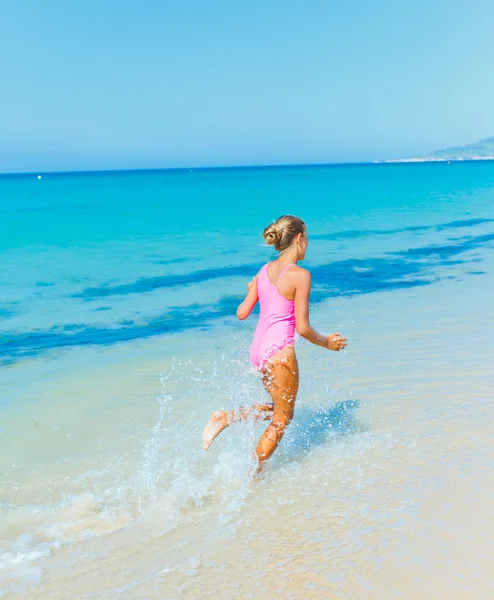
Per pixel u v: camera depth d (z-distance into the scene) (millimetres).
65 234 19312
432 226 19844
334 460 3709
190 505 3307
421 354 5992
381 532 2830
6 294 10188
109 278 11664
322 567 2592
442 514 2951
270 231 3756
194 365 5992
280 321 3732
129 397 5070
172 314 8539
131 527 3096
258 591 2457
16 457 3945
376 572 2516
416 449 3771
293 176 99938
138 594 2494
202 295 9922
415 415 4367
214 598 2434
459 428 4059
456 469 3449
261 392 5105
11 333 7496
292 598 2389
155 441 4172
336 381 5285
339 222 21594
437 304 8469
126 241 17500
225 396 5047
